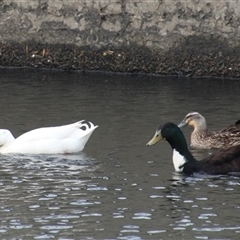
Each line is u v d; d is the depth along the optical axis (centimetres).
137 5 2427
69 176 1428
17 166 1501
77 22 2483
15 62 2548
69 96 2080
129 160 1526
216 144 1684
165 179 1407
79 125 1642
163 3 2403
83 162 1522
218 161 1445
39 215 1223
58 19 2497
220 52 2367
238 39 2353
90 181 1395
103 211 1241
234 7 2353
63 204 1274
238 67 2350
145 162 1511
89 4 2467
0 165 1509
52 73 2447
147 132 1716
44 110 1920
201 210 1245
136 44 2438
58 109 1931
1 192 1334
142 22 2427
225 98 2061
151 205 1268
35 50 2530
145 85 2245
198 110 1927
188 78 2372
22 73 2444
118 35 2453
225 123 1814
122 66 2447
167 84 2266
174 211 1240
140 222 1195
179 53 2400
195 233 1150
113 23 2455
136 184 1377
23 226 1176
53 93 2117
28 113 1891
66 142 1598
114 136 1691
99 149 1605
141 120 1820
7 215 1222
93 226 1177
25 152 1611
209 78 2369
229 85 2248
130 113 1888
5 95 2088
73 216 1220
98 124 1788
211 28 2370
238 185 1370
